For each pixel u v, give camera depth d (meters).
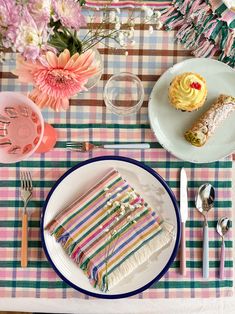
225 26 0.99
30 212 1.02
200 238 1.01
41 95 0.71
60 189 0.98
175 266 1.01
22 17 0.63
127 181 0.99
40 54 0.66
